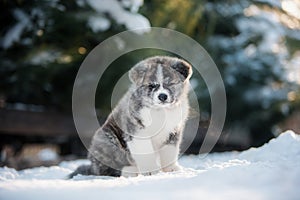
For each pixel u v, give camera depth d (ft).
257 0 44.09
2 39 33.86
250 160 18.39
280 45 45.70
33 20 33.53
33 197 10.02
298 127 48.62
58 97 39.52
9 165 29.19
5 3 33.40
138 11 37.19
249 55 45.03
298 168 12.42
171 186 11.08
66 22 33.27
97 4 33.81
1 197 10.00
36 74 36.22
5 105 37.76
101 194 10.32
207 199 9.59
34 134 38.42
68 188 11.07
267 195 9.82
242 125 44.29
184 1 37.35
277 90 44.73
